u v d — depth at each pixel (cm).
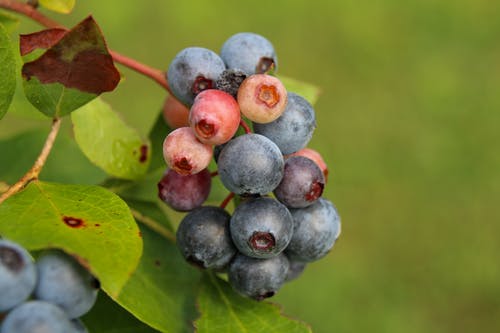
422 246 88
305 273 82
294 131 30
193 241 30
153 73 32
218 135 29
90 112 33
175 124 34
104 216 28
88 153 32
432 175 94
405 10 111
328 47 106
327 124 97
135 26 100
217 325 31
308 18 108
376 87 103
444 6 113
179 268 32
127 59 32
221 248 30
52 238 27
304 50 106
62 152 36
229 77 29
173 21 102
